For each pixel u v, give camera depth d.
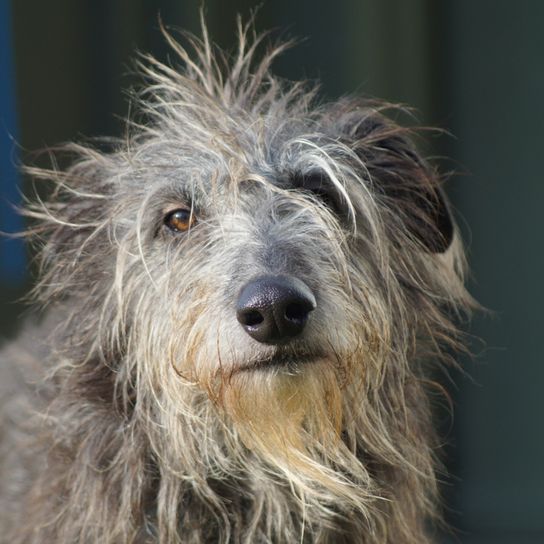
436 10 12.41
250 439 6.68
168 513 6.89
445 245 7.65
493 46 12.34
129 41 12.09
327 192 7.11
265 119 7.45
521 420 12.49
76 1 12.13
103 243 7.35
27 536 7.30
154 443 6.91
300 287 6.14
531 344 12.43
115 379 7.09
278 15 12.26
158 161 7.30
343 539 7.12
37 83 12.14
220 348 6.30
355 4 12.12
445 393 7.63
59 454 7.19
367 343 6.71
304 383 6.33
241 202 6.83
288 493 7.07
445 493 12.42
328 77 12.22
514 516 12.47
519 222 12.40
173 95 8.09
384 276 7.06
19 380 8.62
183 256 6.78
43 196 12.06
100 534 6.91
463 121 12.45
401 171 7.70
